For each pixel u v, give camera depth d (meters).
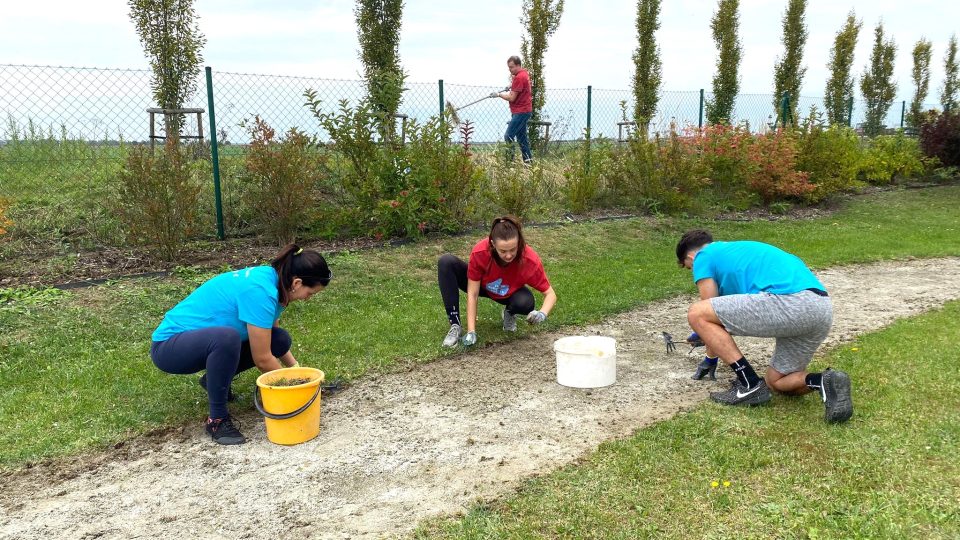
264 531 2.97
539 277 5.34
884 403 4.03
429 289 7.28
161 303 6.24
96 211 8.62
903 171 17.02
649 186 11.92
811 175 13.65
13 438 3.85
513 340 5.75
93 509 3.18
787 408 4.02
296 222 8.44
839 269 8.68
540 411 4.24
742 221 11.90
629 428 3.93
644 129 12.15
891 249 9.77
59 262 7.27
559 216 11.13
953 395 4.14
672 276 8.02
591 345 4.87
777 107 21.94
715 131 13.08
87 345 5.32
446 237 9.12
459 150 9.58
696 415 3.97
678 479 3.23
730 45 21.19
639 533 2.81
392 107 9.09
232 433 3.88
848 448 3.45
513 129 12.39
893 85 31.11
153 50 11.06
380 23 11.40
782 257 4.02
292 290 3.96
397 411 4.29
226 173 8.93
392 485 3.34
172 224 7.54
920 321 5.99
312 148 8.66
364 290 7.09
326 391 4.61
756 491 3.10
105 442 3.84
